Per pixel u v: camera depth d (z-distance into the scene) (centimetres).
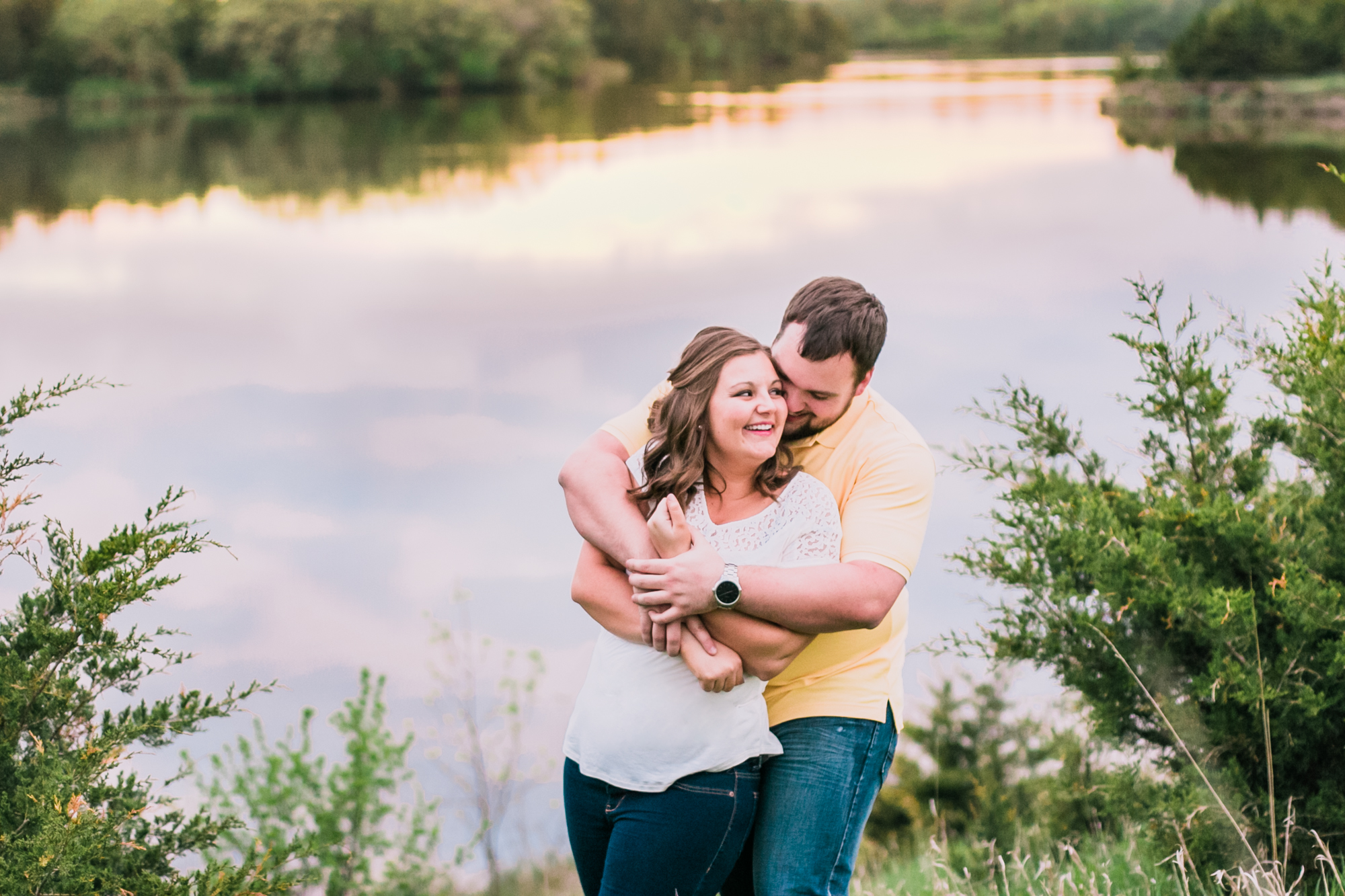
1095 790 362
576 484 243
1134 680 338
